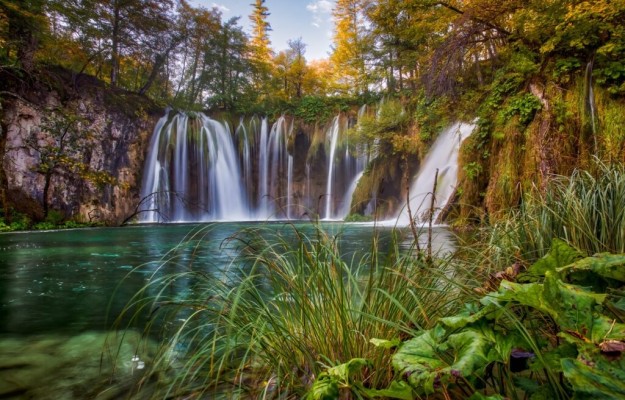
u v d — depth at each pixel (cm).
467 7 888
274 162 2298
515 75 844
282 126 2323
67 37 1571
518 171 742
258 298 156
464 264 211
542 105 740
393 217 1571
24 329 233
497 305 87
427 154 1419
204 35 2384
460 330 95
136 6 1783
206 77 2530
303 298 156
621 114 619
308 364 143
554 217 253
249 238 205
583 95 688
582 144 648
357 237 690
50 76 1438
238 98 2528
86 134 1442
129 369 168
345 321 142
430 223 199
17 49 1303
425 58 1302
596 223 234
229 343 138
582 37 686
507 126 790
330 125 2233
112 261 514
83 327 236
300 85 2930
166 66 2419
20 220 1215
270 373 148
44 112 1337
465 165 921
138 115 1852
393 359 90
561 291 85
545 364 79
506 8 832
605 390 59
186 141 2017
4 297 316
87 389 151
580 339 73
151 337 207
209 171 2091
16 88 1302
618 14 649
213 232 860
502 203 740
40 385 156
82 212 1474
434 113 1346
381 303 149
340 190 2159
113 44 1806
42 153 1308
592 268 101
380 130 1627
